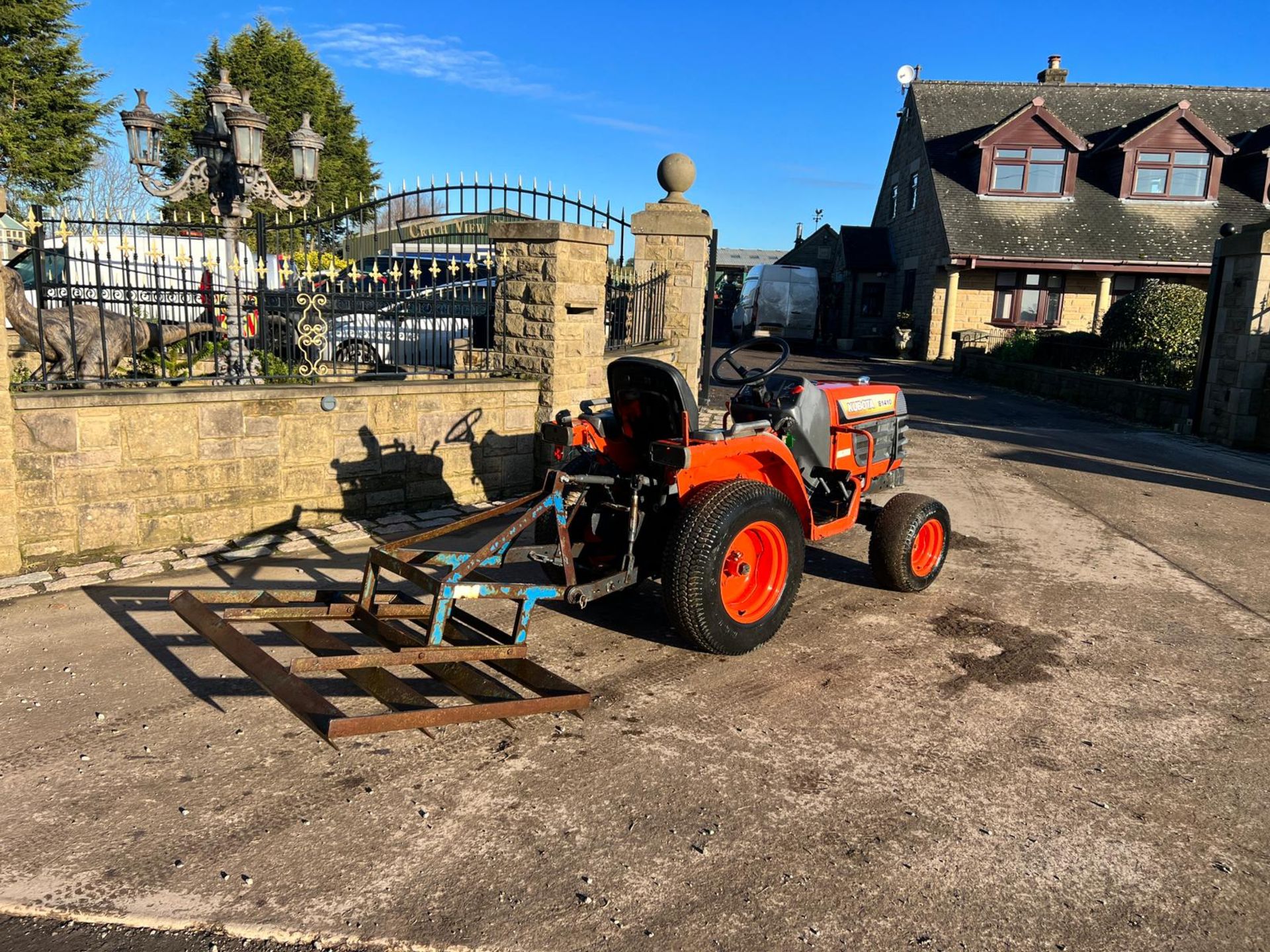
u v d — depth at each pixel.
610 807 2.87
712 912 2.39
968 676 3.96
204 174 7.68
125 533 5.15
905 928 2.36
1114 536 6.40
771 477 4.43
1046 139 22.34
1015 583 5.28
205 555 5.20
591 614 4.60
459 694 3.29
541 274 6.61
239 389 5.39
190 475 5.32
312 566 5.11
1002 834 2.79
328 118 31.83
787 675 3.93
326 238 7.35
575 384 7.01
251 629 4.16
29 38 23.33
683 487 3.97
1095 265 20.98
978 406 14.07
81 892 2.40
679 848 2.67
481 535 5.84
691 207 9.84
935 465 8.80
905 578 4.87
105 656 3.85
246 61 29.70
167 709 3.41
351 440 5.95
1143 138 22.09
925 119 24.95
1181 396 11.59
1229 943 2.33
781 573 4.17
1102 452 9.97
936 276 22.81
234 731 3.27
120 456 5.05
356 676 3.19
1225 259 10.73
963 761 3.23
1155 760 3.26
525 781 3.01
